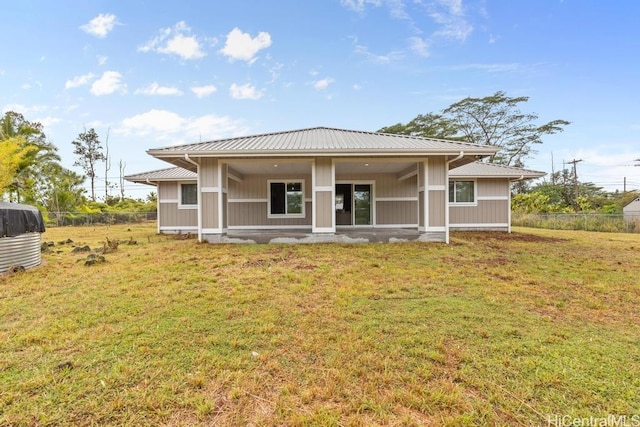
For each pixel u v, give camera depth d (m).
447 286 4.77
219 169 8.95
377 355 2.68
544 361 2.59
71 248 9.04
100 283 4.93
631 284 4.96
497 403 2.08
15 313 3.67
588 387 2.25
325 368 2.49
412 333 3.12
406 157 9.02
